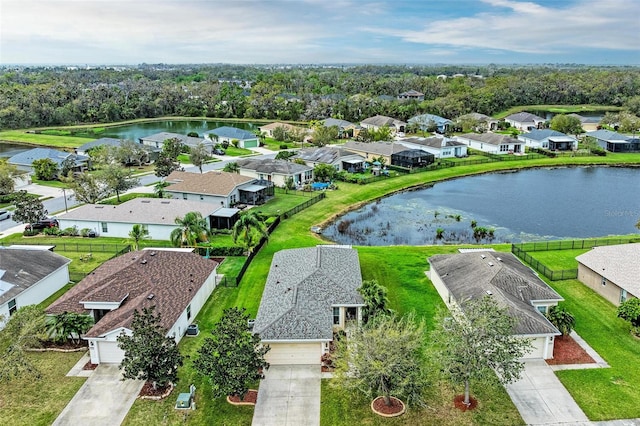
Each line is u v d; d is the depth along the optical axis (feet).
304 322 107.14
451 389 96.94
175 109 613.11
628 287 124.16
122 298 117.08
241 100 614.34
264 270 154.10
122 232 189.16
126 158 315.78
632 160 337.52
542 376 100.53
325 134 372.99
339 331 113.09
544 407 91.56
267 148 385.50
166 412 91.04
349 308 118.32
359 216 224.74
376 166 306.55
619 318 123.95
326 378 101.71
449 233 202.28
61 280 144.25
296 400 94.68
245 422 88.74
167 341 94.84
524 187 276.62
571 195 259.39
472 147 378.32
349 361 90.89
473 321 89.20
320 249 143.64
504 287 119.75
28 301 128.88
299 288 119.24
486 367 85.92
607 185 280.10
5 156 359.25
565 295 136.46
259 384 99.66
